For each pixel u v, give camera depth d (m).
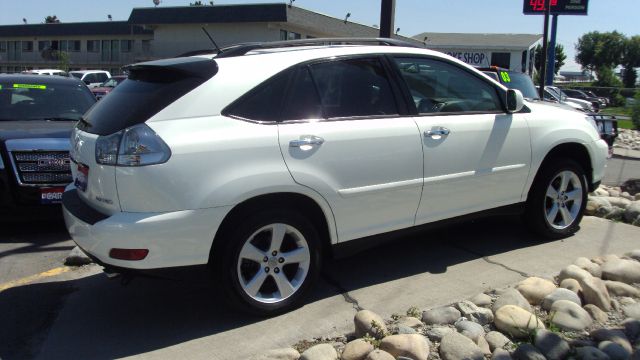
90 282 4.82
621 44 78.19
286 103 3.96
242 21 37.94
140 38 51.19
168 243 3.55
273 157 3.79
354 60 4.33
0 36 58.38
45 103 7.35
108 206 3.68
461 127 4.67
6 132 6.18
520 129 5.04
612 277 4.42
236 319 4.02
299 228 3.98
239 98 3.80
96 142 3.75
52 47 55.97
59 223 6.73
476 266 4.89
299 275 4.08
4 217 5.93
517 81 10.73
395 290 4.43
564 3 24.94
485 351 3.47
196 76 3.76
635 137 19.23
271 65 3.98
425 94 4.64
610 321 3.88
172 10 40.22
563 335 3.68
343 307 4.16
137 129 3.56
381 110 4.36
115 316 4.16
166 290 4.58
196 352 3.61
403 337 3.44
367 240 4.34
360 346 3.42
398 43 4.75
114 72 53.00
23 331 3.95
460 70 4.89
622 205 6.65
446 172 4.61
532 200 5.35
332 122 4.08
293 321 3.95
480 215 5.00
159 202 3.52
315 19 41.16
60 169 6.03
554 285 4.28
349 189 4.11
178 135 3.57
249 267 3.94
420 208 4.54
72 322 4.07
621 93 41.34
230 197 3.64
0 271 5.14
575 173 5.52
